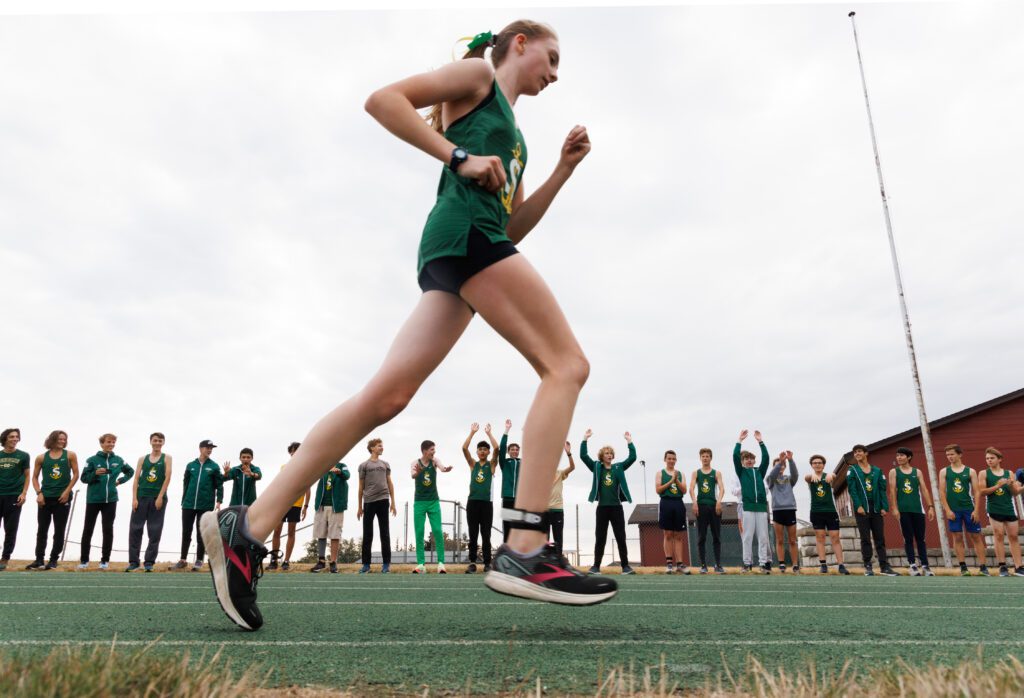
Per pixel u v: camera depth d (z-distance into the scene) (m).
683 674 1.60
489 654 1.83
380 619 2.65
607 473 9.94
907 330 16.41
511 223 2.35
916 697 1.24
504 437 10.15
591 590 1.96
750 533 10.90
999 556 9.80
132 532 9.48
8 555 9.06
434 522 9.67
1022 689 1.23
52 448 9.70
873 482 10.23
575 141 2.35
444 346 2.09
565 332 2.03
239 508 2.16
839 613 3.06
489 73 2.07
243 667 1.61
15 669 1.20
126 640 2.02
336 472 9.91
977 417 21.95
